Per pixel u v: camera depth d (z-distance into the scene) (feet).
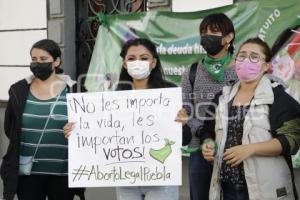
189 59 18.21
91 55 22.17
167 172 10.68
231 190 10.42
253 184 9.87
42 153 12.36
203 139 11.26
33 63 12.19
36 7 23.04
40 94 12.42
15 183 12.22
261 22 16.43
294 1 15.78
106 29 20.31
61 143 12.40
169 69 18.67
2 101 24.39
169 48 18.63
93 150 11.09
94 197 20.56
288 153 9.84
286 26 15.96
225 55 12.28
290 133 9.78
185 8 18.60
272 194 9.82
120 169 10.95
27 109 12.28
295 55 15.76
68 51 22.50
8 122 12.53
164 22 18.74
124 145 10.93
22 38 23.63
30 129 12.28
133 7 20.98
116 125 11.00
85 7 22.70
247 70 10.12
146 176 10.78
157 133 10.77
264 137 9.89
